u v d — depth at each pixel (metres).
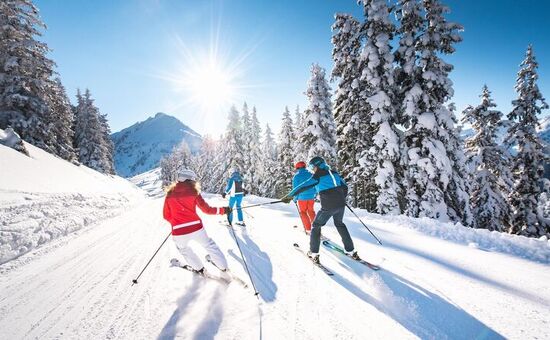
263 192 33.78
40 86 19.92
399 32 13.01
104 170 38.66
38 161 14.99
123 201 14.93
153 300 3.35
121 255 5.21
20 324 2.92
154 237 6.68
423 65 11.88
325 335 2.60
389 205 12.39
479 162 17.00
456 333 2.62
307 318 2.89
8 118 18.77
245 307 3.12
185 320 2.90
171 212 3.81
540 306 3.12
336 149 19.27
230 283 3.77
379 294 3.39
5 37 19.27
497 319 2.86
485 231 6.28
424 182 11.88
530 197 16.31
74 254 5.34
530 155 16.22
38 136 19.98
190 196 3.78
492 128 17.19
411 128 12.63
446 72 12.43
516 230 16.70
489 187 16.80
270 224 7.68
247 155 33.59
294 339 2.55
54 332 2.76
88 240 6.46
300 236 6.22
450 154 12.78
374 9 13.12
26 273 4.37
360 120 14.66
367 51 13.20
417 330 2.67
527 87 16.23
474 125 17.67
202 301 3.29
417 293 3.42
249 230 6.96
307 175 6.33
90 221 8.85
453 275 3.98
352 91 15.01
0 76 18.81
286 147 29.61
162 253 5.28
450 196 12.53
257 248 5.35
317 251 4.40
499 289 3.54
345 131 15.19
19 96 18.50
